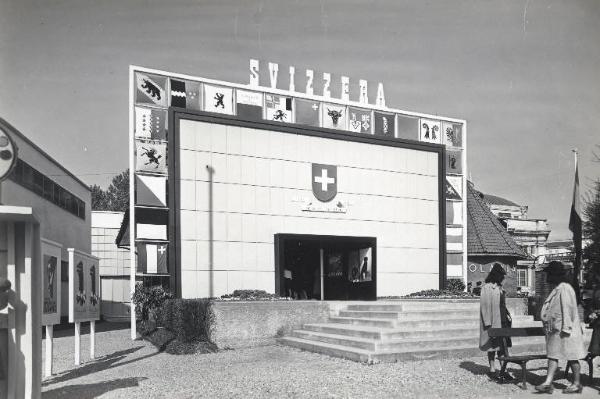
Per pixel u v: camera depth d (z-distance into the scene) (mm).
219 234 20094
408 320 14148
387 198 23688
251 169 20922
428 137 25531
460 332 13844
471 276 31875
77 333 13438
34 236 7973
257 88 21969
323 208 22188
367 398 8250
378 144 23734
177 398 8430
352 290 22922
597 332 9227
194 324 15164
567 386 9164
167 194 20031
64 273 29516
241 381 9773
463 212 26000
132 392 9000
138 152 19781
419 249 24203
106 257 41688
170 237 19344
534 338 14266
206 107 21016
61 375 11773
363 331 13531
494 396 8336
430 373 10359
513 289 32625
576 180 26172
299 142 22000
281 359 12797
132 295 19234
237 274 20219
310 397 8328
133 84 19984
